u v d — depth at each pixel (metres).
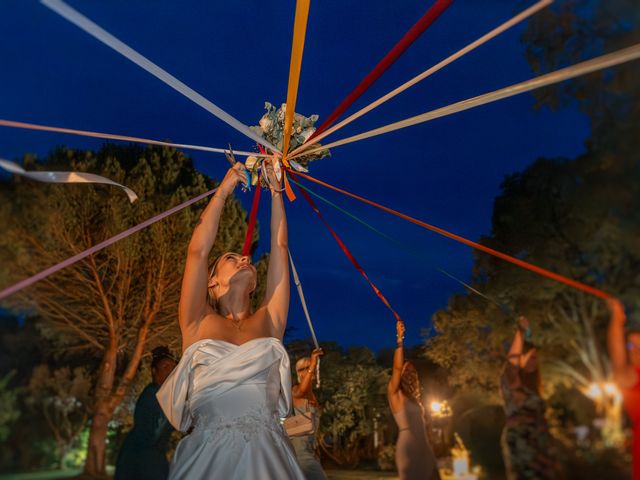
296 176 3.38
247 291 2.95
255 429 2.48
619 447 2.88
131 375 4.54
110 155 4.93
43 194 4.27
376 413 5.69
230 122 2.89
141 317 4.77
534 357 3.13
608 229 3.12
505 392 3.12
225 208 5.87
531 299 3.30
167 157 5.23
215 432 2.47
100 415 4.19
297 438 3.85
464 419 3.70
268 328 2.88
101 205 4.65
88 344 4.36
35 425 3.80
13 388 3.76
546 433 3.01
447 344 3.92
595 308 3.08
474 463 3.53
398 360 3.73
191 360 2.65
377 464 5.36
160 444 3.43
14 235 4.03
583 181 3.21
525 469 3.00
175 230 4.98
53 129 2.43
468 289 3.87
